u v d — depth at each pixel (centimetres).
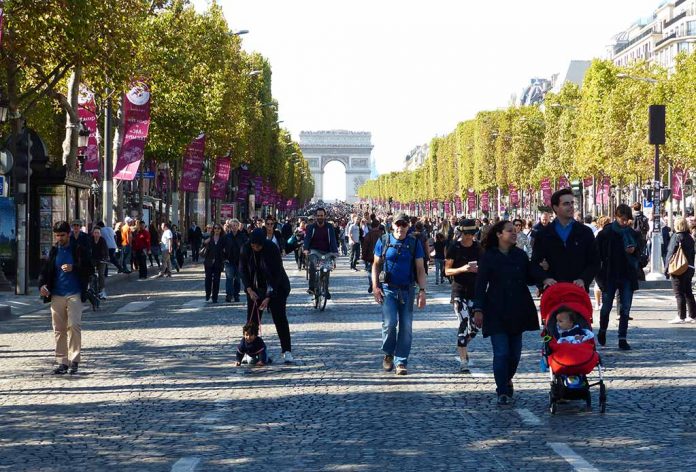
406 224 1819
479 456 1175
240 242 3550
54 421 1418
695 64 7544
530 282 1534
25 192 3847
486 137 13812
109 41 3700
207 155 8012
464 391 1633
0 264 4062
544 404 1511
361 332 2505
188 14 6575
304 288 4247
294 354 2109
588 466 1116
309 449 1221
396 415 1434
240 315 3023
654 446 1212
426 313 3023
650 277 4297
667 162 8625
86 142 4716
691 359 1966
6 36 3556
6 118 3706
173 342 2339
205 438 1291
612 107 8981
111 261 4459
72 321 1869
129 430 1348
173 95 6359
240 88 8119
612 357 2008
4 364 2022
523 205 12762
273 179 14100
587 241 1605
